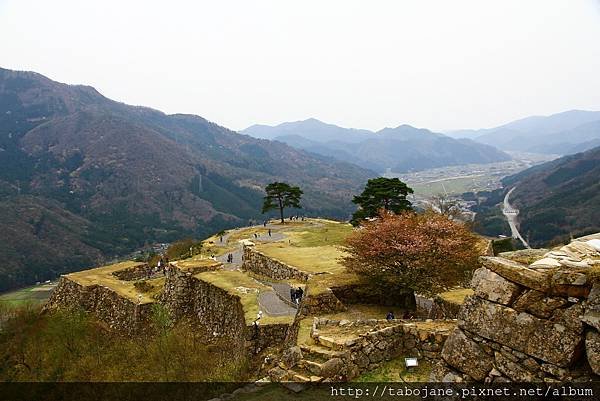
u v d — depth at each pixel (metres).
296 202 60.66
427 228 17.03
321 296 16.39
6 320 24.67
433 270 16.03
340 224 55.44
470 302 7.38
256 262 30.55
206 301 23.28
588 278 6.02
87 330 24.62
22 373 20.34
